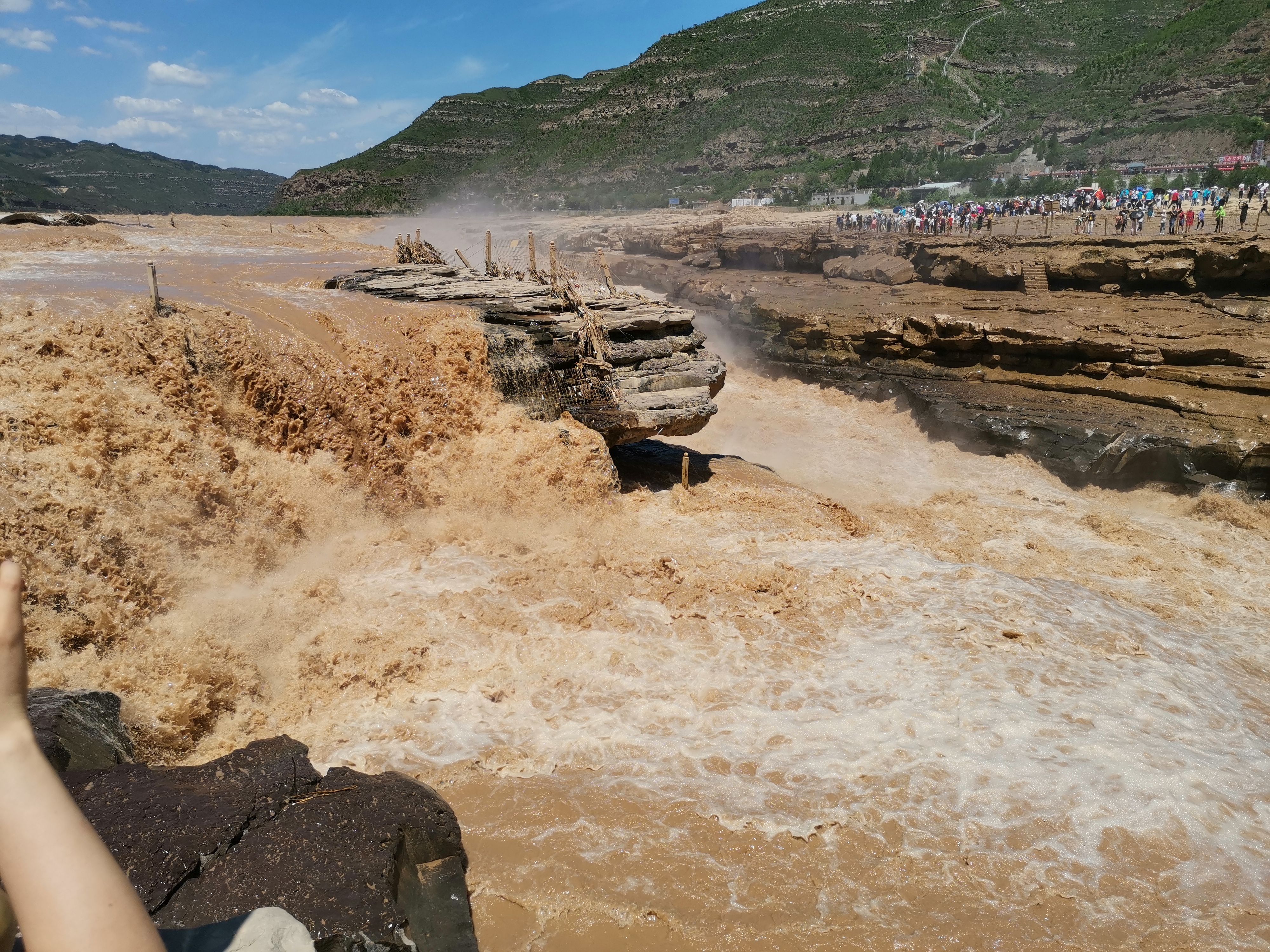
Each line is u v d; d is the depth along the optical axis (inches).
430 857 210.8
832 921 296.7
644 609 528.4
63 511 430.0
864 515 804.0
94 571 422.9
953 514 825.5
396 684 432.8
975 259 1434.5
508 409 707.4
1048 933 299.3
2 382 486.3
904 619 538.6
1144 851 342.6
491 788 358.9
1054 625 543.2
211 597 465.1
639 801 355.9
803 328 1376.7
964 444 1055.6
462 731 400.5
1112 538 779.4
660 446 943.0
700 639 499.2
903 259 1648.6
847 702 442.6
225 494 522.9
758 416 1203.9
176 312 596.1
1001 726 422.6
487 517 644.1
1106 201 2169.0
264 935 102.1
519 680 445.7
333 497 595.5
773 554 637.9
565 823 339.0
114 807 205.9
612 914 292.5
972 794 370.9
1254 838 354.6
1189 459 876.0
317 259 1491.1
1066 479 956.0
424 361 697.0
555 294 864.3
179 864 186.2
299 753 238.8
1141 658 511.5
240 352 593.9
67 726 261.9
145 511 476.4
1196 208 1879.9
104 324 554.3
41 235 1432.1
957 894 315.0
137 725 351.6
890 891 313.9
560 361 746.8
